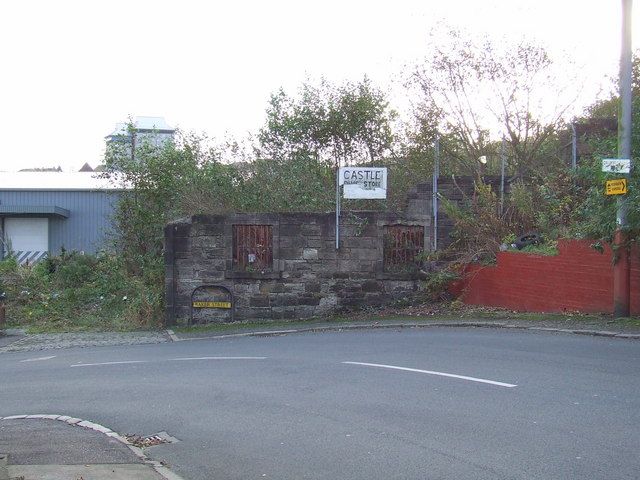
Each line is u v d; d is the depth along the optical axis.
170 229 18.77
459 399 8.09
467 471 5.68
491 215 17.75
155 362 12.70
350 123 25.23
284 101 25.81
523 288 15.94
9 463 6.44
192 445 7.10
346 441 6.79
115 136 25.22
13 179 38.22
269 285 18.70
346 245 18.69
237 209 20.31
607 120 20.20
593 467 5.59
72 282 22.69
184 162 23.69
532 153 20.27
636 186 13.16
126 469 6.25
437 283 18.09
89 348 15.98
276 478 5.88
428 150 21.58
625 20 13.29
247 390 9.48
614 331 12.33
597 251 14.13
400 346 12.57
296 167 21.19
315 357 11.94
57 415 8.71
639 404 7.48
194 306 18.75
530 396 8.04
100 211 35.69
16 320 20.06
